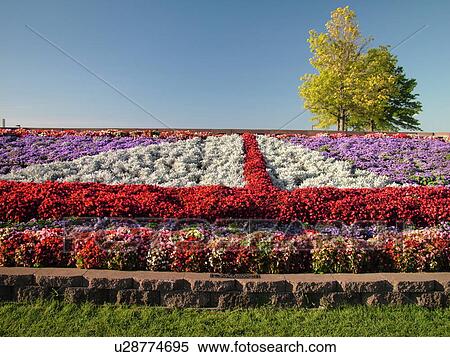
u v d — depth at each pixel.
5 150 12.64
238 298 4.88
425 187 8.27
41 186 7.78
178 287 4.90
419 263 5.38
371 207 6.96
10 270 5.16
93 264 5.31
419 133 17.14
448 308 4.96
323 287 4.89
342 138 15.05
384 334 4.47
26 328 4.50
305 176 10.53
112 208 6.92
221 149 12.96
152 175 10.20
